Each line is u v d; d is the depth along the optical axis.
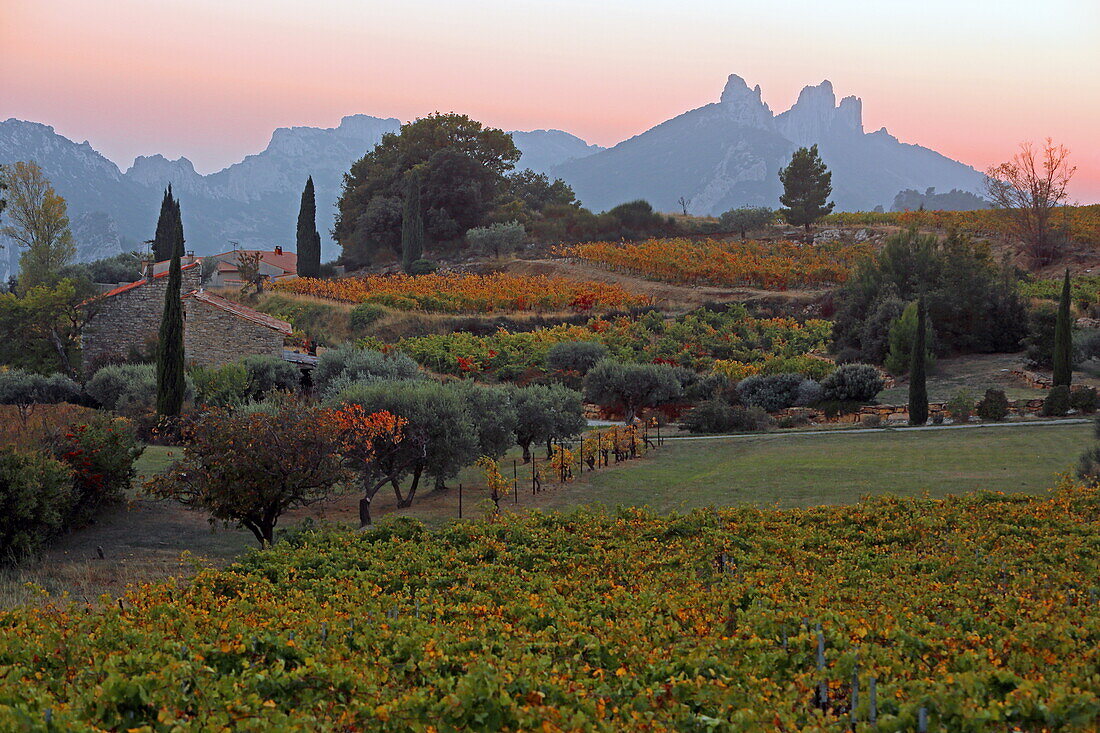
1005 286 63.16
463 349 64.19
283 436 22.39
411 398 28.58
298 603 14.07
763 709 9.13
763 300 79.50
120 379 47.09
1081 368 53.84
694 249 94.12
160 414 38.91
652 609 13.48
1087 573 15.57
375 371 47.34
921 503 21.97
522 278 87.31
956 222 101.00
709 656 10.88
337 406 28.14
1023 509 20.42
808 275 82.50
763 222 112.38
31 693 8.87
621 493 29.84
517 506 28.47
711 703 9.50
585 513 21.84
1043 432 37.03
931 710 9.08
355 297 79.69
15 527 21.69
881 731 8.87
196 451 22.53
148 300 58.19
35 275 83.81
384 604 14.20
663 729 8.68
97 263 107.50
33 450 24.36
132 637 11.27
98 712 8.71
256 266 88.81
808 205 109.12
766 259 86.88
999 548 17.36
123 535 24.81
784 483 29.61
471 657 10.65
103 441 27.09
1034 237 85.00
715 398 49.47
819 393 49.44
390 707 8.98
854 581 15.67
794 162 110.12
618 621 12.84
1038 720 8.95
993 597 13.98
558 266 97.12
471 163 115.62
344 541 19.48
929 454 33.50
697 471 33.34
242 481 21.94
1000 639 11.59
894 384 55.97
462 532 20.11
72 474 24.20
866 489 27.67
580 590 15.17
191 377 45.12
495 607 14.05
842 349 65.06
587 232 113.38
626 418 49.62
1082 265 82.06
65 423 29.73
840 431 42.00
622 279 90.19
